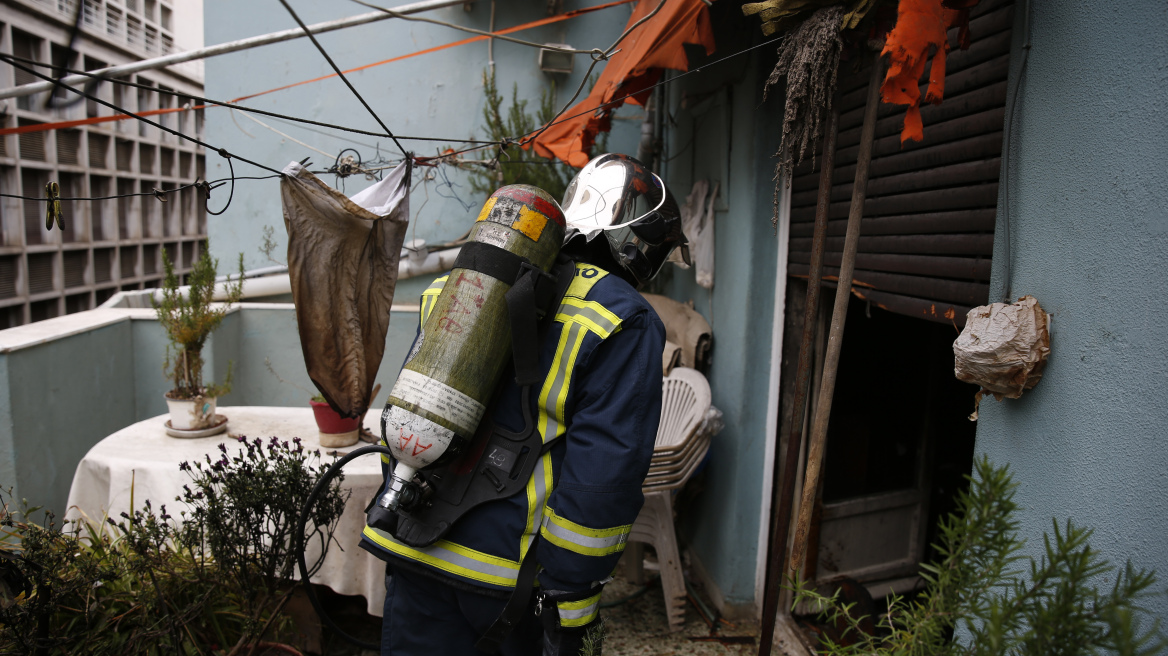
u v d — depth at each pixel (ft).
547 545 4.09
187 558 7.20
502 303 4.06
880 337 9.42
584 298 4.33
